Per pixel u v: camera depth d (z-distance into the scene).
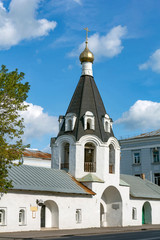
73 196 34.97
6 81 26.28
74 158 38.28
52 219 33.66
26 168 34.81
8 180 28.94
